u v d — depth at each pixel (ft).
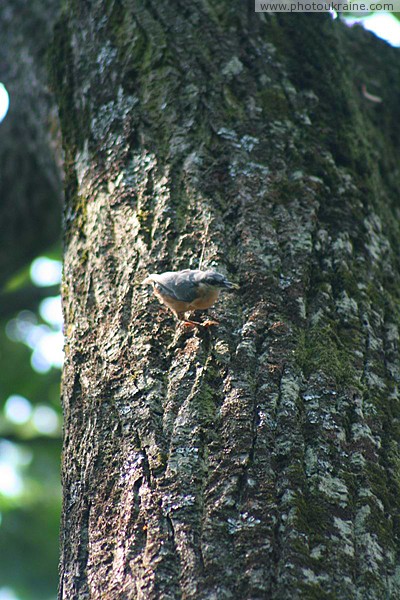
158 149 21.39
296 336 17.39
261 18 24.17
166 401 16.51
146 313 18.24
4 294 47.42
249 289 18.25
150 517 14.74
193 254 19.19
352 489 15.19
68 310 19.98
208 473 15.10
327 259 19.34
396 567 14.46
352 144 22.45
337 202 20.70
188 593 13.56
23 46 31.30
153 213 20.16
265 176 20.43
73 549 15.67
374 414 16.70
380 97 27.40
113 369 17.58
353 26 30.50
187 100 22.13
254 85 22.49
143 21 23.90
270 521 14.23
